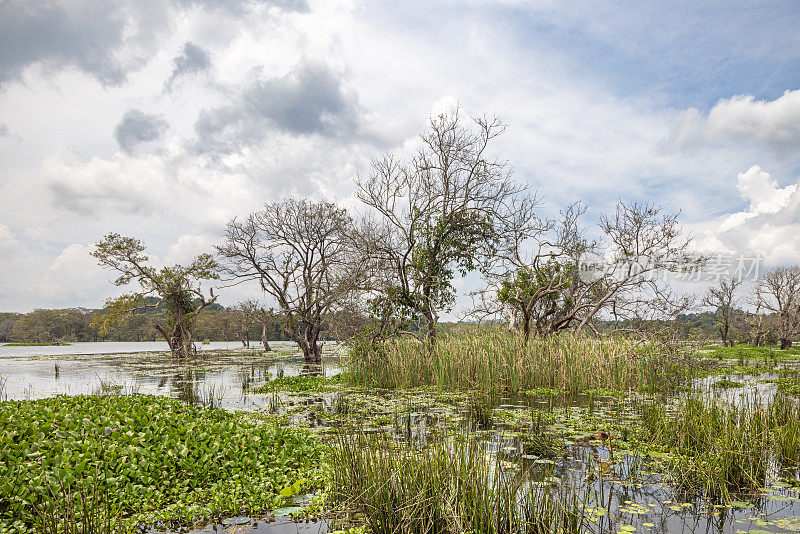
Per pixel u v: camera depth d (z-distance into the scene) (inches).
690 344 843.4
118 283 1454.2
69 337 3388.3
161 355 1716.3
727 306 1963.6
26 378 901.8
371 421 426.3
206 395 637.9
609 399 569.0
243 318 2049.7
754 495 250.1
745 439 306.2
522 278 856.3
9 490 218.4
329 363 1204.5
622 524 212.5
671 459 296.5
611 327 945.5
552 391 605.9
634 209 897.5
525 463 296.5
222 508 233.6
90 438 289.0
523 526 203.6
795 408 418.6
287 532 211.0
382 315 790.5
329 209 1213.1
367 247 839.7
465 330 825.5
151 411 381.4
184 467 269.0
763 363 1213.1
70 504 202.7
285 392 655.1
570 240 973.8
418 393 624.7
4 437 273.6
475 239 850.1
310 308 1184.2
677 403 512.1
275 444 319.3
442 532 205.6
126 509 227.8
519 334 837.8
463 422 417.7
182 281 1514.5
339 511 233.3
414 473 233.3
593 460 303.4
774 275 2015.3
